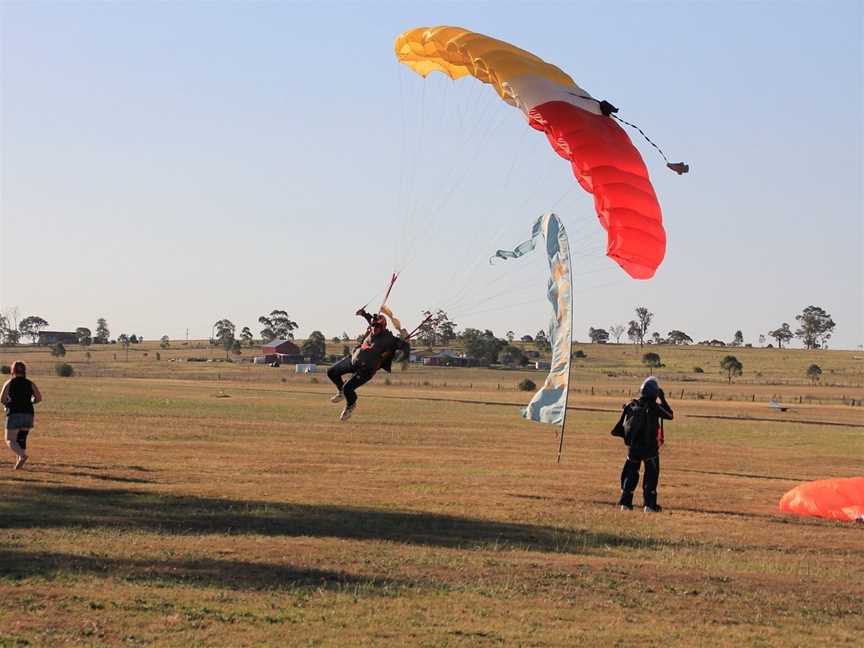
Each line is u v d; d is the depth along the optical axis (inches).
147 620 386.6
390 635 381.1
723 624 424.8
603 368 6481.3
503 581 476.4
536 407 1015.6
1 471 807.1
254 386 3184.1
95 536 542.3
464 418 1764.3
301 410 1834.4
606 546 585.6
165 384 3161.9
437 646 370.0
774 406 2556.6
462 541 576.7
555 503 743.1
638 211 758.5
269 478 830.5
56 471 823.1
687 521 690.2
